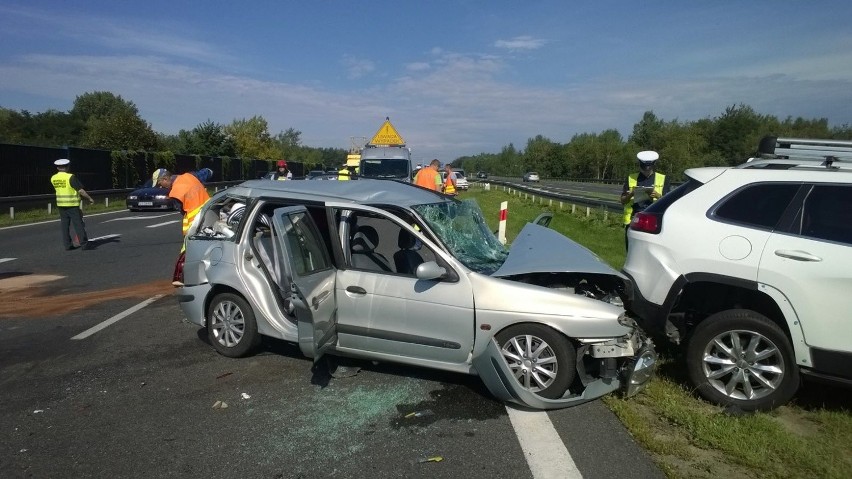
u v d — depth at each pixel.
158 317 7.67
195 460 4.07
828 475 3.80
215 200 6.36
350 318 5.37
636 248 5.47
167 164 36.12
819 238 4.67
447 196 6.50
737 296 5.18
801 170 4.99
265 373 5.68
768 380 4.77
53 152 25.05
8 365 5.90
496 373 4.82
